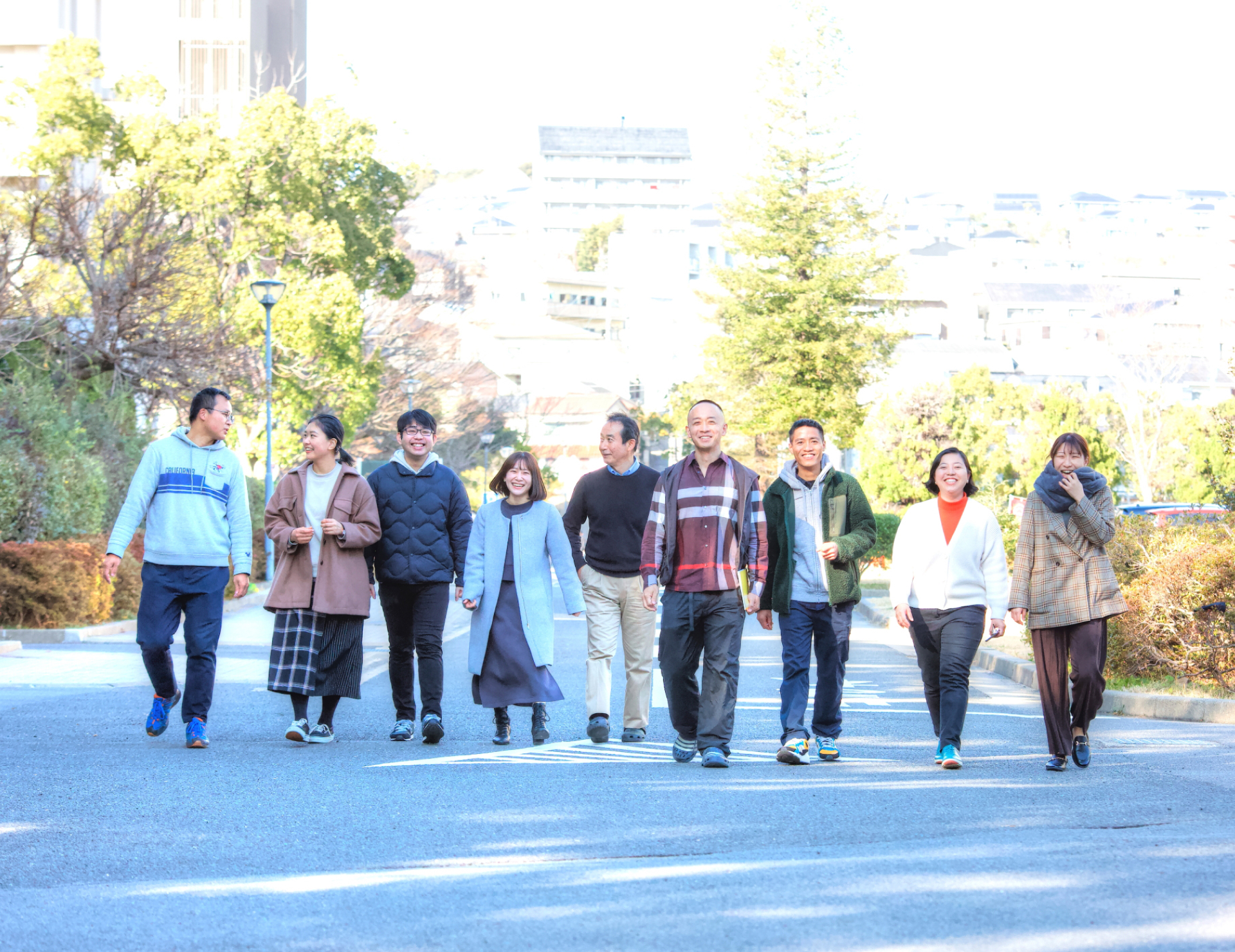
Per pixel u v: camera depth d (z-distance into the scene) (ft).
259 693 100.27
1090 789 59.82
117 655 127.65
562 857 45.85
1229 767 67.15
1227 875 41.93
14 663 119.44
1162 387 633.20
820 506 69.92
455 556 76.38
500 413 618.85
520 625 75.36
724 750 67.26
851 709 94.99
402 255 338.95
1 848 46.42
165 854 45.85
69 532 173.37
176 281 224.94
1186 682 100.27
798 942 35.06
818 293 388.98
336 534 72.54
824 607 70.03
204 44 463.01
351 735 80.12
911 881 41.50
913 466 432.66
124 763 64.13
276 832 49.16
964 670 67.87
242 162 302.45
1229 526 107.65
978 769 66.49
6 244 197.98
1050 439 437.58
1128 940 35.04
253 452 310.65
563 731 83.05
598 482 78.38
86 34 422.41
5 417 172.76
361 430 407.44
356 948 34.83
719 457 69.00
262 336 298.35
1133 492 473.67
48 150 290.97
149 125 299.99
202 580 71.41
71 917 37.63
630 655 78.69
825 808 54.70
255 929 36.58
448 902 39.27
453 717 90.07
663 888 40.91
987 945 34.63
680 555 68.80
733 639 68.08
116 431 212.02
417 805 54.60
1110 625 104.42
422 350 417.28
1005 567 68.90
